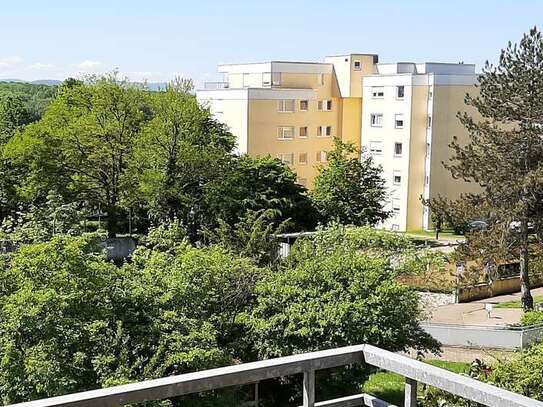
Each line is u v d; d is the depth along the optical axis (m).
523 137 26.08
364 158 44.94
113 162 33.12
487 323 25.25
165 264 15.16
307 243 20.47
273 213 29.95
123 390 3.30
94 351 12.42
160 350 12.72
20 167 34.06
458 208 26.83
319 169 41.31
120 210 33.88
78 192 32.78
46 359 11.75
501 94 26.23
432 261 25.62
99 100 32.56
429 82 45.97
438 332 22.08
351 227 22.75
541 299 29.92
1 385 11.62
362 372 13.06
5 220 19.66
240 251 24.91
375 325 14.35
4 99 67.00
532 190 25.69
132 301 13.57
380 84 47.50
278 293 15.18
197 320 13.92
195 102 33.53
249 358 15.28
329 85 52.22
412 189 46.59
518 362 10.03
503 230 26.06
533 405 3.25
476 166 26.48
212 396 12.74
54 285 12.77
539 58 25.97
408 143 46.19
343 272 15.22
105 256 14.66
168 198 32.47
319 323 14.37
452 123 46.44
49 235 18.77
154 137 31.94
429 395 7.40
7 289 13.16
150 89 34.22
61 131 32.06
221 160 33.34
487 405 3.43
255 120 47.31
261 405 14.72
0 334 12.23
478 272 26.77
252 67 51.84
